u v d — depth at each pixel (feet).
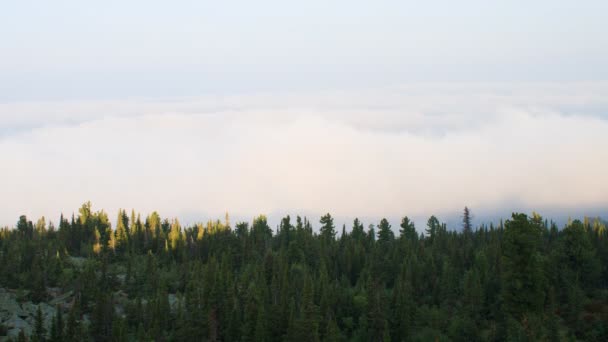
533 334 355.97
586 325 397.60
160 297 452.35
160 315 439.63
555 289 429.79
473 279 441.27
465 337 393.91
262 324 393.29
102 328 430.20
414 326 419.74
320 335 399.44
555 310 409.28
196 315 417.69
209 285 456.86
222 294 437.17
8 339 419.95
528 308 391.86
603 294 439.63
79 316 443.32
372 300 422.00
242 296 453.99
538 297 390.83
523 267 396.57
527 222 402.93
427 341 399.03
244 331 400.47
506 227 407.85
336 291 453.58
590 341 386.32
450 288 455.22
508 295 400.26
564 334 388.98
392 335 406.62
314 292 445.37
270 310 409.49
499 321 411.75
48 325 450.30
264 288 442.09
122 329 408.87
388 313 415.85
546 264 433.07
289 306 414.41
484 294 438.81
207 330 414.62
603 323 397.80
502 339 384.06
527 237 396.78
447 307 440.04
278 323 403.34
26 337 418.72
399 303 416.46
